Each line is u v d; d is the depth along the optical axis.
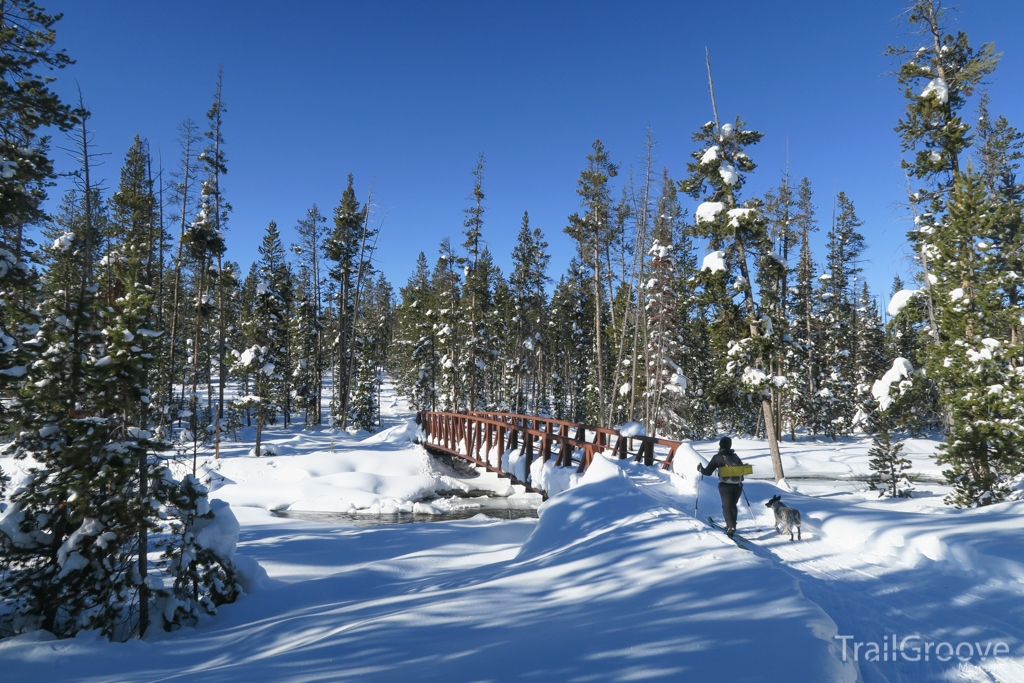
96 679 4.81
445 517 16.56
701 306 20.08
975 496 12.59
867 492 16.94
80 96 17.94
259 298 27.52
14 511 6.61
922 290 16.16
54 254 20.11
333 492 18.47
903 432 32.56
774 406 34.09
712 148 19.33
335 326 47.50
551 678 3.40
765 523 8.39
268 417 26.52
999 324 13.38
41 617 6.43
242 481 20.00
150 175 23.97
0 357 8.41
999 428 12.38
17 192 12.95
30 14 13.06
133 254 7.09
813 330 35.19
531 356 49.25
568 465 14.48
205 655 5.42
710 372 36.88
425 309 47.25
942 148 15.46
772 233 30.86
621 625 4.29
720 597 4.75
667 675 3.32
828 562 6.36
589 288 47.78
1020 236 13.33
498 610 5.07
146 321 6.99
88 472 6.29
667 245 30.05
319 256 40.56
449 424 24.14
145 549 6.57
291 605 7.07
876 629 4.48
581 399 50.53
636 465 12.33
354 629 4.86
